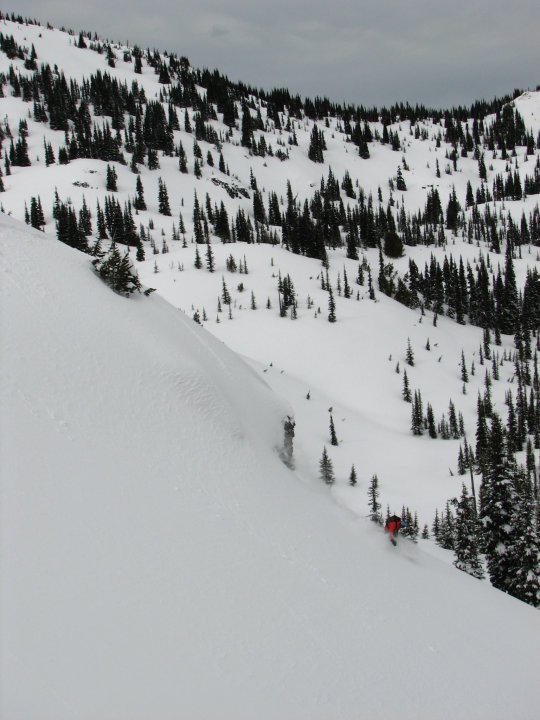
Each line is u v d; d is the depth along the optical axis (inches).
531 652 533.3
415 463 3639.3
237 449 611.5
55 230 6456.7
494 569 1446.9
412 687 373.7
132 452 480.4
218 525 456.1
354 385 4788.4
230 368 795.4
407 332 5836.6
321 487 776.3
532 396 4633.4
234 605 367.9
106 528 372.5
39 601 285.6
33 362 493.0
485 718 376.5
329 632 392.2
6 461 374.9
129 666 275.0
